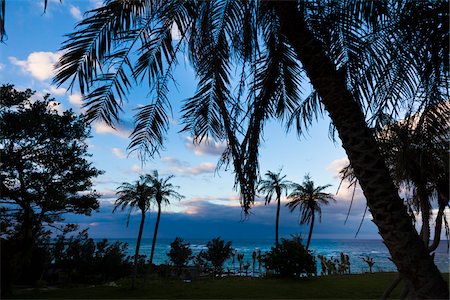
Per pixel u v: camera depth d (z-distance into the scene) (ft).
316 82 13.73
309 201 124.77
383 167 12.67
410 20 12.73
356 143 12.85
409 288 12.01
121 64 14.94
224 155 18.06
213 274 120.37
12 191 80.84
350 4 14.40
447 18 12.21
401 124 13.93
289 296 56.34
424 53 12.70
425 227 17.02
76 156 88.38
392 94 14.16
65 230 104.32
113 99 14.88
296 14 14.10
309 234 125.29
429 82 12.89
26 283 98.78
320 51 13.89
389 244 12.19
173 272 124.26
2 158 77.25
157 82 16.28
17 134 78.43
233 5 15.88
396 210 12.21
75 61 14.02
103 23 14.11
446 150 13.15
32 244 78.18
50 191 83.10
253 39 16.79
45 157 82.69
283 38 17.62
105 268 114.21
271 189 124.67
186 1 15.24
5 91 76.64
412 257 11.85
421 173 15.57
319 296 55.47
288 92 20.54
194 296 59.00
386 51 13.93
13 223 87.40
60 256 113.19
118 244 125.59
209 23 15.51
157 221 93.25
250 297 56.29
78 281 109.29
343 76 15.55
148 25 15.17
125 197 86.28
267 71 18.21
